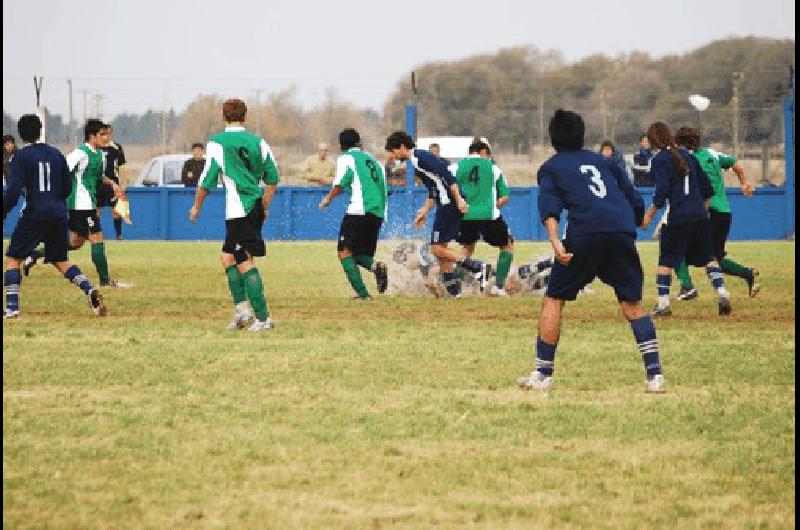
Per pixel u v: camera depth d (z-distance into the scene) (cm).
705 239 4694
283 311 4800
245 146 4075
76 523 1919
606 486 2147
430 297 5425
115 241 10650
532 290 5544
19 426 2572
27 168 4406
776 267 7425
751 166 15550
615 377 3216
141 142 17825
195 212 4091
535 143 19700
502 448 2411
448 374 3250
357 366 3372
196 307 4909
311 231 11119
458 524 1928
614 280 3027
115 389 3000
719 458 2342
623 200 3019
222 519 1942
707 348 3772
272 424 2609
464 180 5441
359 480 2169
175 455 2333
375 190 5309
